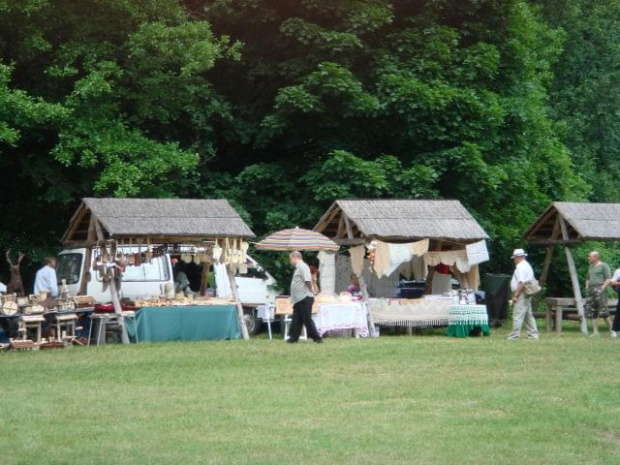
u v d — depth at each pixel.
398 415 27.34
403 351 40.44
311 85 57.59
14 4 51.12
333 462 21.94
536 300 55.41
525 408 28.34
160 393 30.80
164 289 48.62
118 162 52.00
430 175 57.66
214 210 47.81
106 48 54.69
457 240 50.75
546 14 90.75
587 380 33.06
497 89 65.56
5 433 24.94
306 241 47.53
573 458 22.72
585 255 70.88
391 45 61.28
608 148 92.56
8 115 50.56
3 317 42.47
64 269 49.31
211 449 23.17
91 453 22.69
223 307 46.94
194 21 56.84
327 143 60.38
